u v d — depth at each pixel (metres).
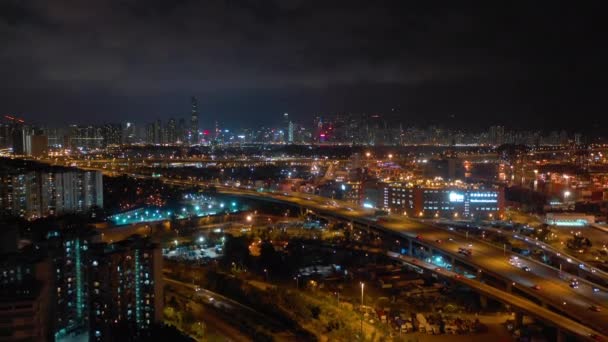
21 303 191.38
